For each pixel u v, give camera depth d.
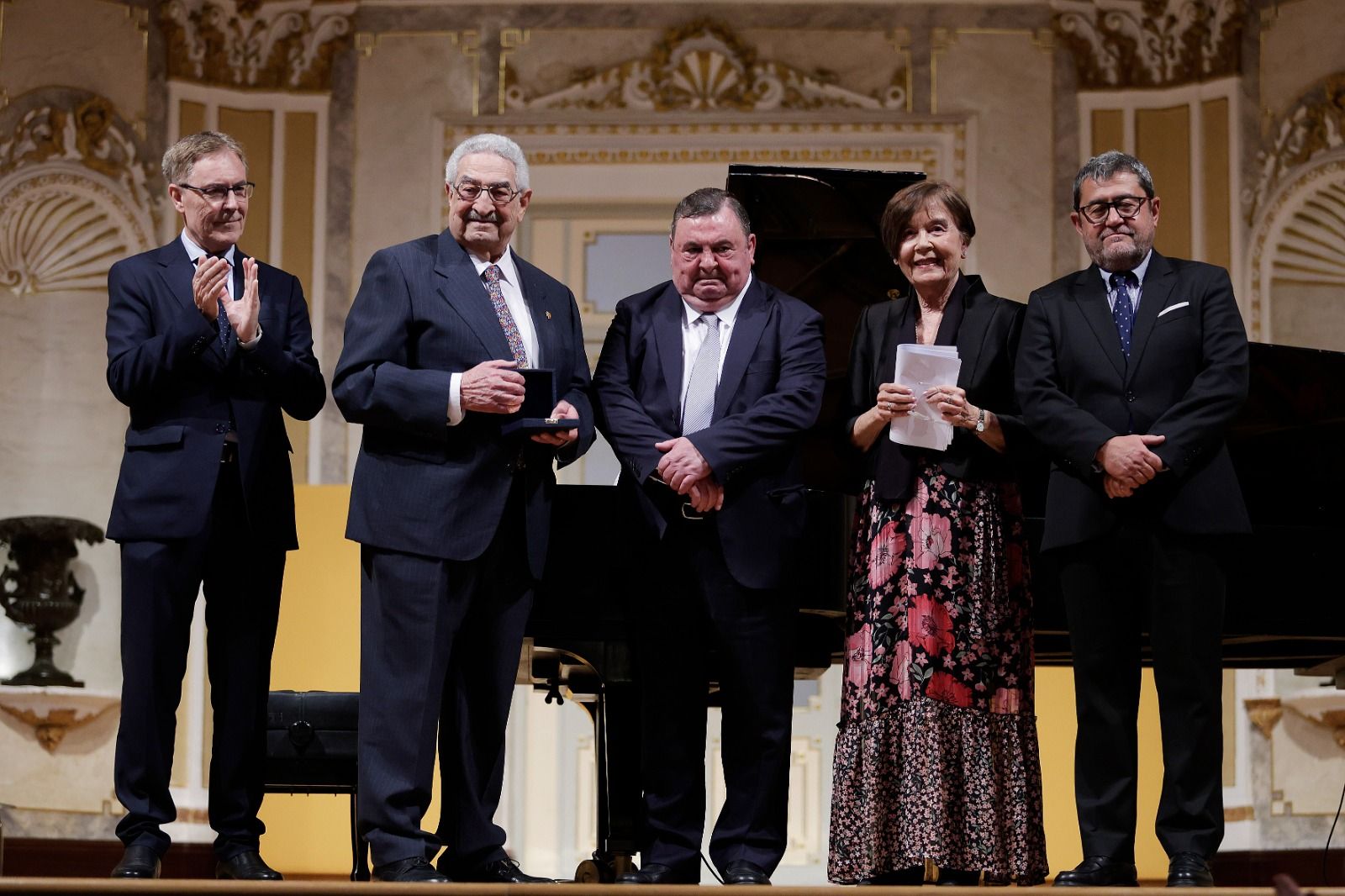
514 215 4.18
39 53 8.97
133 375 3.96
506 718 4.06
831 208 5.34
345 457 9.26
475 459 3.99
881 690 4.09
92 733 8.59
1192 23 9.42
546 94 9.61
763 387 4.21
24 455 8.77
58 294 8.94
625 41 9.66
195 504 3.98
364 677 3.95
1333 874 8.24
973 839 3.98
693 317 4.29
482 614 4.07
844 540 4.54
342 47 9.67
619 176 9.55
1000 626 4.14
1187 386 4.08
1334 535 4.71
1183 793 3.93
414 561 3.94
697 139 9.52
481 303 4.10
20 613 8.55
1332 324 8.92
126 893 3.37
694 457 4.02
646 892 3.44
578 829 8.91
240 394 4.11
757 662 4.11
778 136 9.51
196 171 4.13
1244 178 9.19
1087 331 4.15
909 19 9.62
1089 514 4.04
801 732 8.88
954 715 4.04
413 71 9.66
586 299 9.52
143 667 3.94
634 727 4.61
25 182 8.84
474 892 3.43
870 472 4.25
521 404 3.92
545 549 4.10
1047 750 7.89
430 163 9.56
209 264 3.94
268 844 7.86
